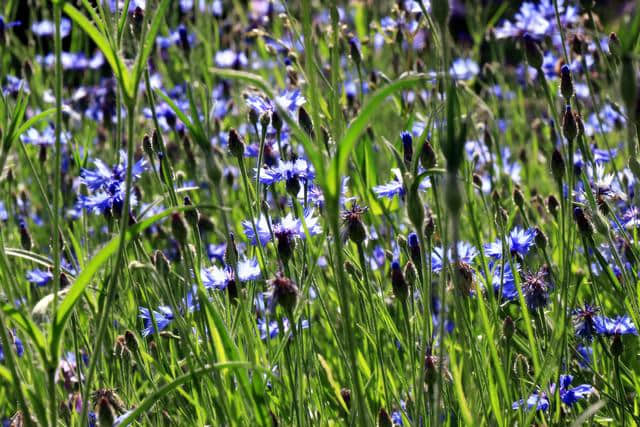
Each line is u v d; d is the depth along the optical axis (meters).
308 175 1.43
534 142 1.85
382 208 1.52
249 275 1.38
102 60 2.34
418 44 1.79
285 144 1.61
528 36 1.45
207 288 1.41
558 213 1.53
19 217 1.80
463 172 1.55
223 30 2.52
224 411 1.30
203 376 1.36
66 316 1.23
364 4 2.06
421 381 1.29
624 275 1.41
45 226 1.84
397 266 1.33
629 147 1.26
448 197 1.20
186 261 1.30
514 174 1.79
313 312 1.59
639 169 1.40
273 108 1.48
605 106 1.81
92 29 1.22
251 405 1.29
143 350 1.41
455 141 1.19
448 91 1.19
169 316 1.44
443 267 1.24
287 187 1.42
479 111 1.94
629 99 1.21
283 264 1.35
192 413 1.44
